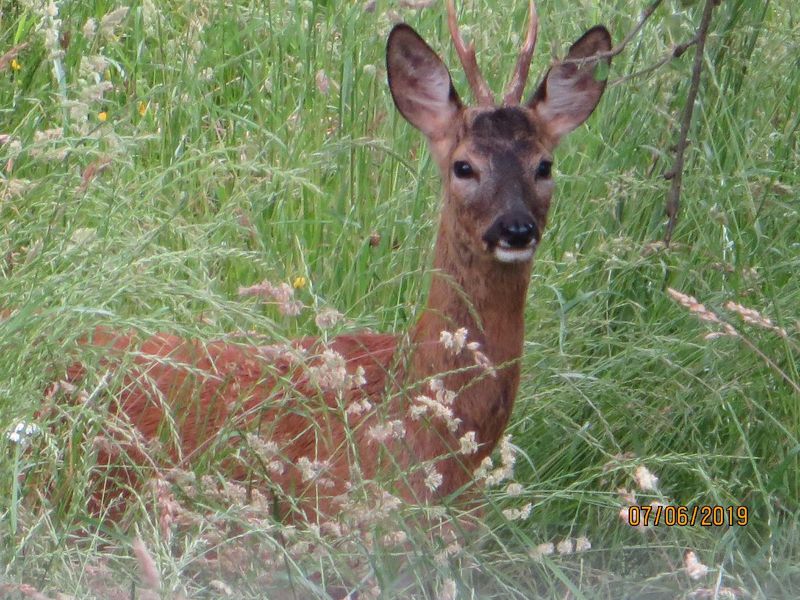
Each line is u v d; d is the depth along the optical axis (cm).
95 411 912
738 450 1036
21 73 1286
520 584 895
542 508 987
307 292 1135
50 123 1246
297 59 1332
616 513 984
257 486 930
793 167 1245
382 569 838
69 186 1012
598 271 1158
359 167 1215
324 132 1236
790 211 1179
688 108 966
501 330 963
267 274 1108
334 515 924
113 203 1011
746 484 1009
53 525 860
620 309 1161
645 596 897
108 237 947
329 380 881
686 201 1190
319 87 1214
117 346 986
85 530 873
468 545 878
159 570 791
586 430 1034
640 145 1216
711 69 1176
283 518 916
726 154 1234
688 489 1036
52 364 891
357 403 927
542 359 1073
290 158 1200
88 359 903
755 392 1064
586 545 859
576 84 1073
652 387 1086
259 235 1097
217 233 1134
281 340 913
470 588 844
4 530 833
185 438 959
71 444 881
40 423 875
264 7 1378
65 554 817
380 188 1226
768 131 1238
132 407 970
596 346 1112
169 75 1298
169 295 915
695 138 1217
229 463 940
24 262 962
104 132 1041
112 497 944
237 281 1136
